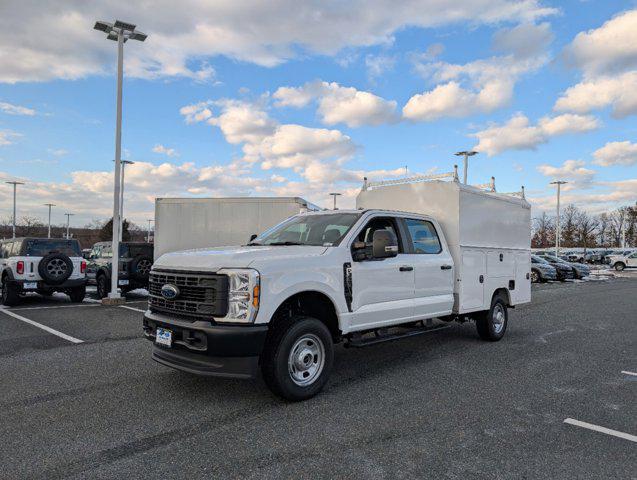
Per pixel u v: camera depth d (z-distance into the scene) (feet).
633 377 19.47
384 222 20.57
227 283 14.84
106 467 11.14
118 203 44.45
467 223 24.11
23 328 30.07
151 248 49.78
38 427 13.55
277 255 15.97
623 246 258.98
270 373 15.26
